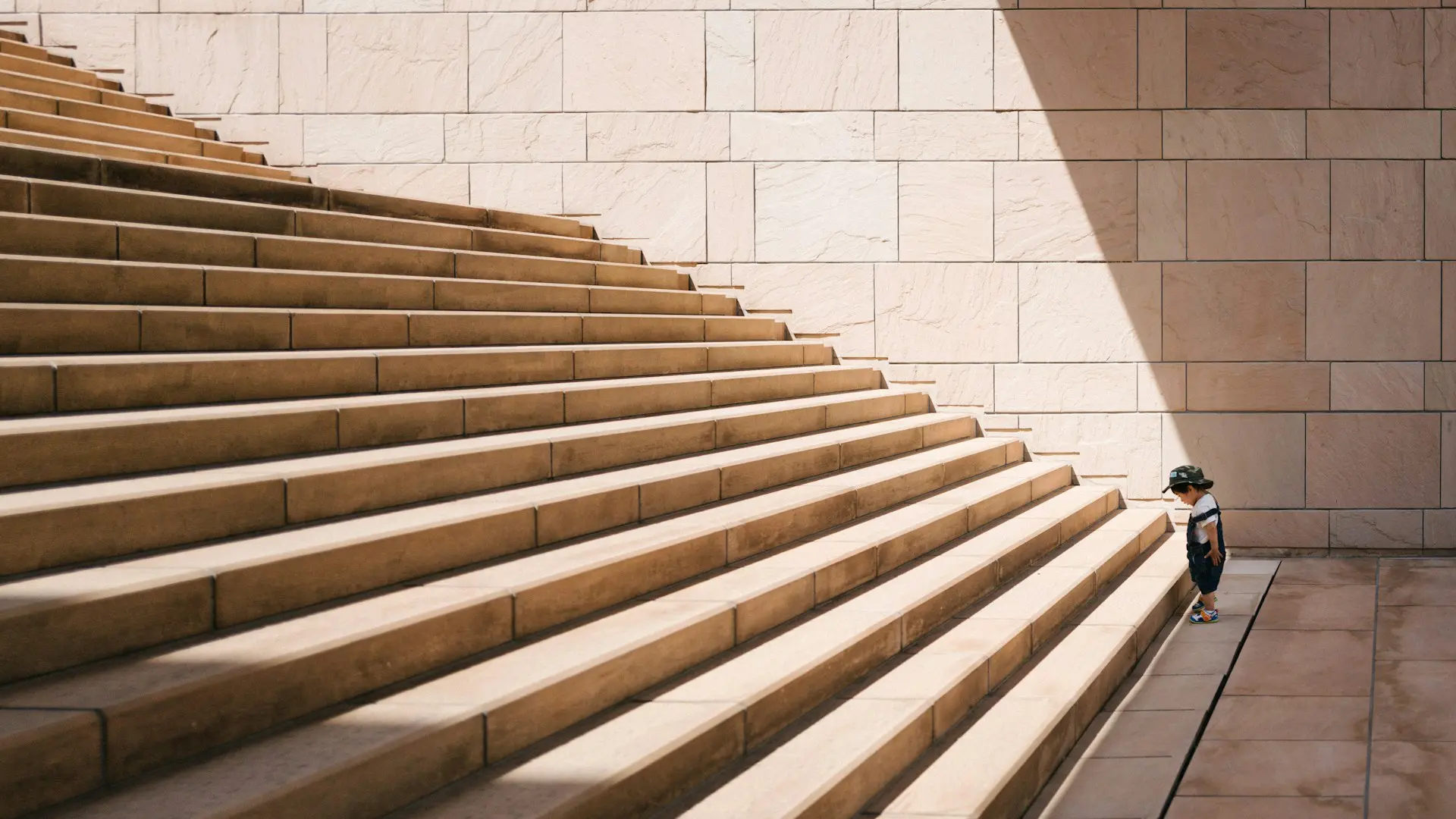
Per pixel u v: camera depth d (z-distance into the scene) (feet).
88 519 11.11
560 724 11.75
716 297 32.94
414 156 35.91
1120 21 35.27
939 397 35.99
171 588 10.48
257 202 23.67
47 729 8.15
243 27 35.73
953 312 35.96
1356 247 34.83
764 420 24.12
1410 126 34.63
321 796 8.90
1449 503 34.76
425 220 28.76
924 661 16.84
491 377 20.24
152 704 8.92
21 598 9.62
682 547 16.43
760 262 36.35
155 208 18.89
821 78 35.96
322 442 15.44
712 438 22.25
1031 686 17.85
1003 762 14.37
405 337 19.93
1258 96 34.99
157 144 29.45
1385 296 34.81
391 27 35.94
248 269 18.03
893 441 27.37
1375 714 19.22
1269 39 34.88
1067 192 35.60
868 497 22.68
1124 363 35.55
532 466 17.38
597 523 16.72
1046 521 26.30
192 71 35.73
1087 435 35.68
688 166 36.22
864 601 18.07
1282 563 34.01
